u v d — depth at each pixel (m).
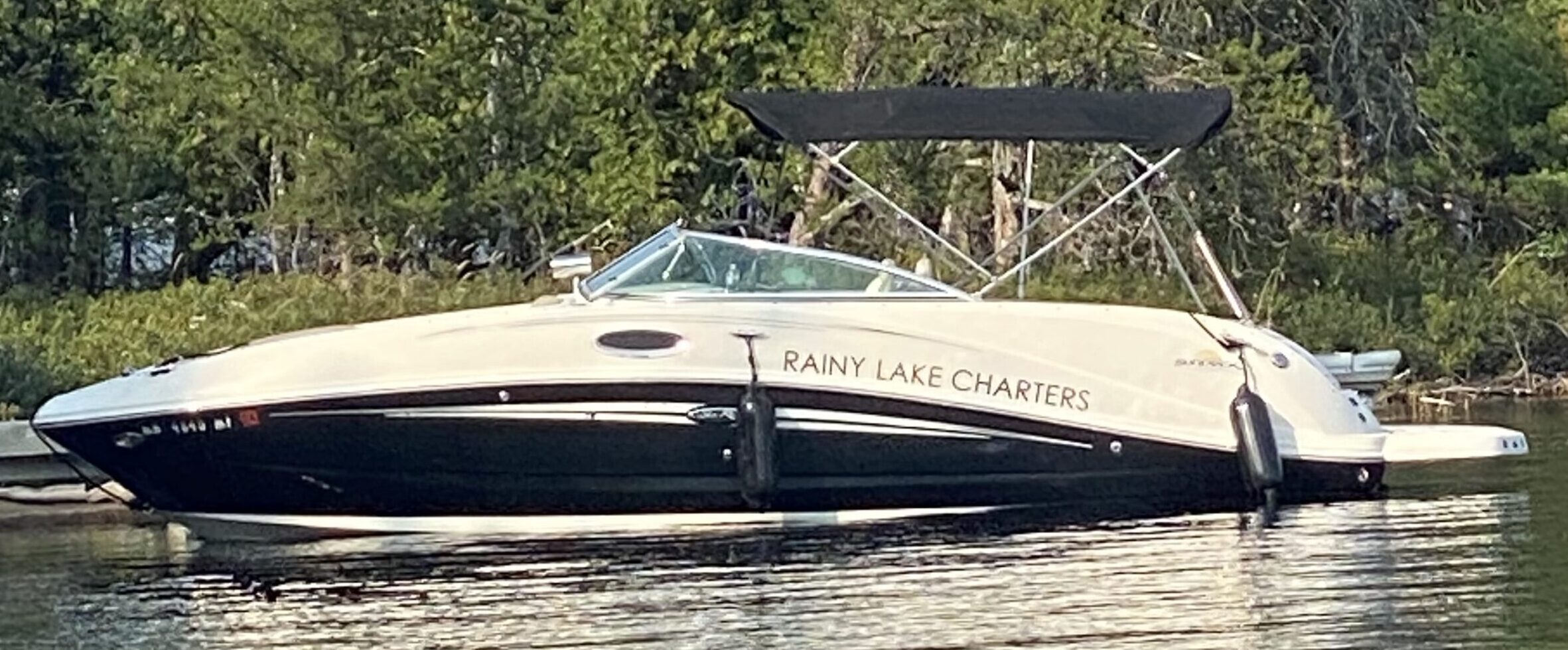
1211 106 22.64
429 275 35.00
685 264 21.80
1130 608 17.11
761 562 19.72
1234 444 22.25
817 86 39.06
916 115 22.52
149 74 39.94
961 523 21.86
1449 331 37.97
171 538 22.89
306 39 35.84
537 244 36.97
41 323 34.03
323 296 31.98
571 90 37.06
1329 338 36.62
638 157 37.34
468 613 17.69
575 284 21.83
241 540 22.08
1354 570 18.50
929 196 37.12
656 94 39.12
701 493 21.62
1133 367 22.25
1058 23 37.22
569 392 21.23
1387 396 37.12
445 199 35.56
